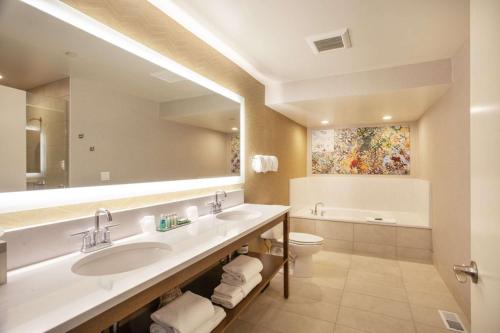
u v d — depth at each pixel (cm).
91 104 134
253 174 284
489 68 66
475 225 76
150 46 161
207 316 129
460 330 190
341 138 462
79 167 129
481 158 72
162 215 159
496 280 62
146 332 131
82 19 126
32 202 110
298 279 273
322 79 285
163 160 176
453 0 159
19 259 100
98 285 85
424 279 274
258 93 296
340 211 448
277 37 205
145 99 163
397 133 427
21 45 108
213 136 223
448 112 251
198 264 117
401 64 252
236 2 162
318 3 163
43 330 62
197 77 201
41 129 114
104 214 133
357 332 188
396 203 427
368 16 176
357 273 289
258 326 194
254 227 168
